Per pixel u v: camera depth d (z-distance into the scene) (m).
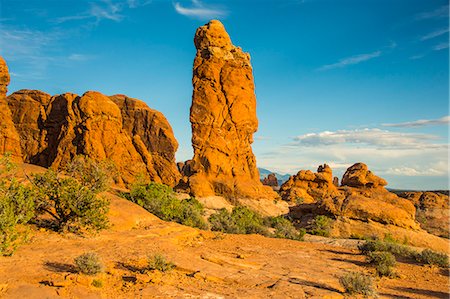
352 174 75.44
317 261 19.05
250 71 67.31
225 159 61.88
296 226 44.69
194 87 64.56
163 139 71.56
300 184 79.25
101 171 19.00
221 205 54.28
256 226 32.88
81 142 54.03
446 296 13.97
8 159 16.09
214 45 65.75
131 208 24.03
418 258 21.31
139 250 15.78
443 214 64.81
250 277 13.93
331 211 42.94
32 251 13.59
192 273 13.54
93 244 16.23
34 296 9.24
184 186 58.00
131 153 58.53
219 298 10.89
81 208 17.53
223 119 63.66
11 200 14.36
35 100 64.69
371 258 19.47
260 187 61.72
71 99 60.28
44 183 18.09
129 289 10.77
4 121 56.25
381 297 13.07
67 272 11.22
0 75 56.31
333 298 12.19
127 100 74.19
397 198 52.25
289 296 11.84
